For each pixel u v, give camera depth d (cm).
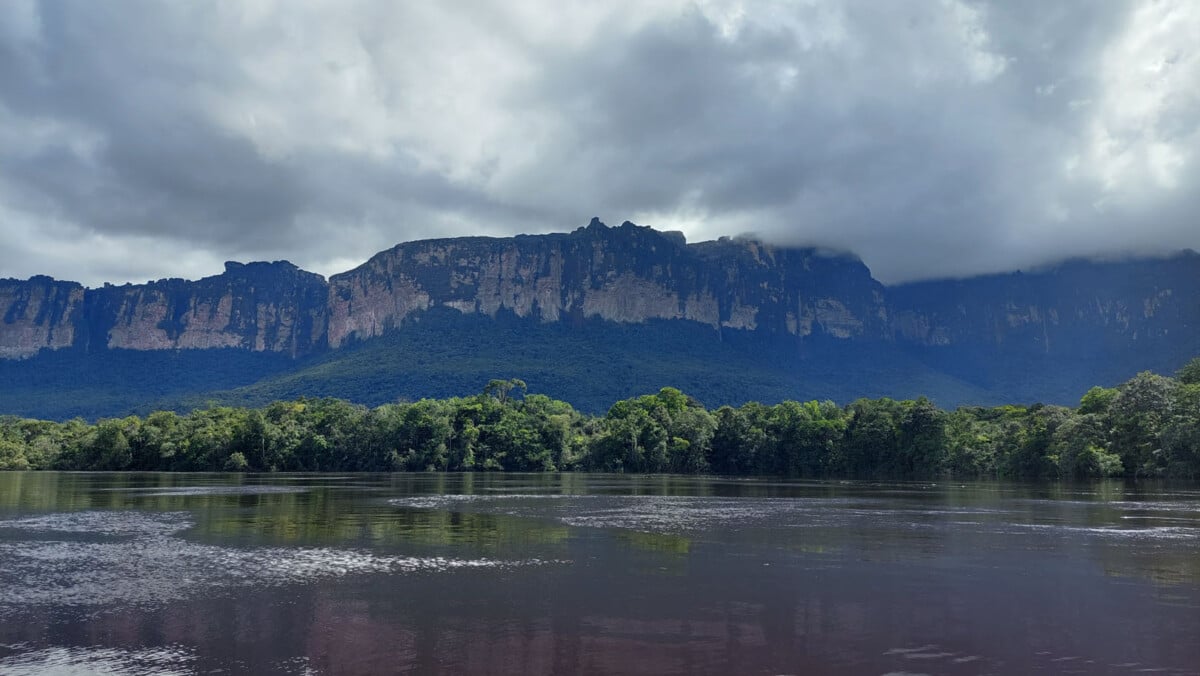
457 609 2719
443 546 4188
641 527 5103
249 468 16362
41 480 11388
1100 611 2716
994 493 8806
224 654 2206
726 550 4069
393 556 3841
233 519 5484
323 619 2577
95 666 2108
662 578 3288
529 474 15938
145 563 3616
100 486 9662
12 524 5141
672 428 17550
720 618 2602
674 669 2075
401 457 16938
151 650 2244
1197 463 10275
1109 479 11525
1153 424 11000
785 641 2334
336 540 4406
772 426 16950
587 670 2064
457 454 17300
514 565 3591
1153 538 4572
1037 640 2355
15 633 2406
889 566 3594
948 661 2155
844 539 4512
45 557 3775
